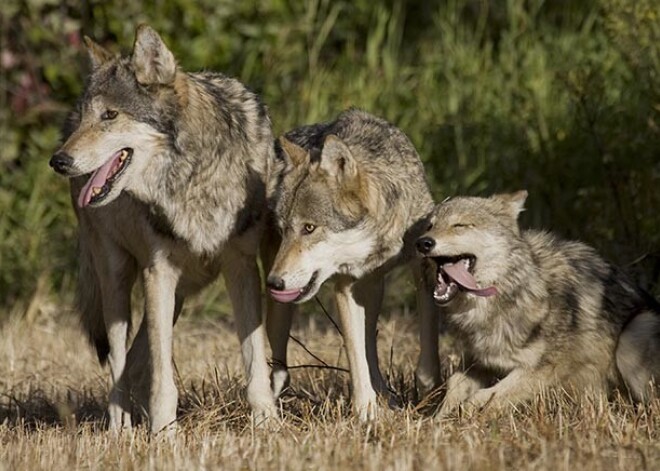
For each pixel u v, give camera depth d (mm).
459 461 10742
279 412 13867
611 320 13516
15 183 23719
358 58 25609
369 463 10781
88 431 13320
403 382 15188
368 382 13523
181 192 13562
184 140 13523
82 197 13305
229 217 13750
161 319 13820
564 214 19797
